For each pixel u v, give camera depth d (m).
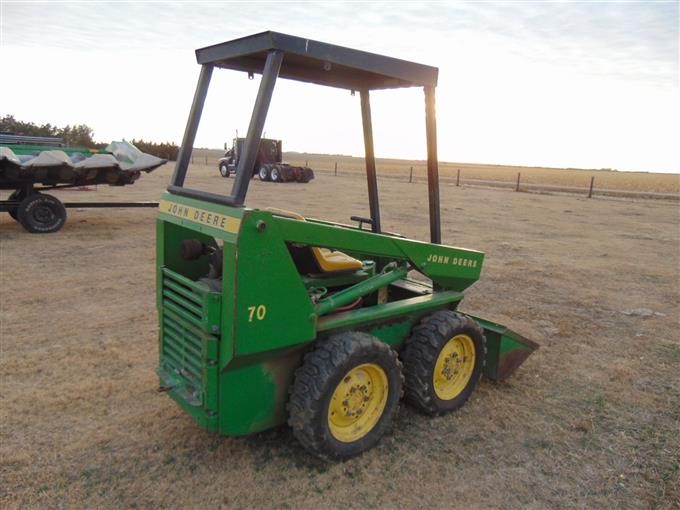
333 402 3.20
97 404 3.93
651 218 17.05
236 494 2.98
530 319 6.35
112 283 7.21
